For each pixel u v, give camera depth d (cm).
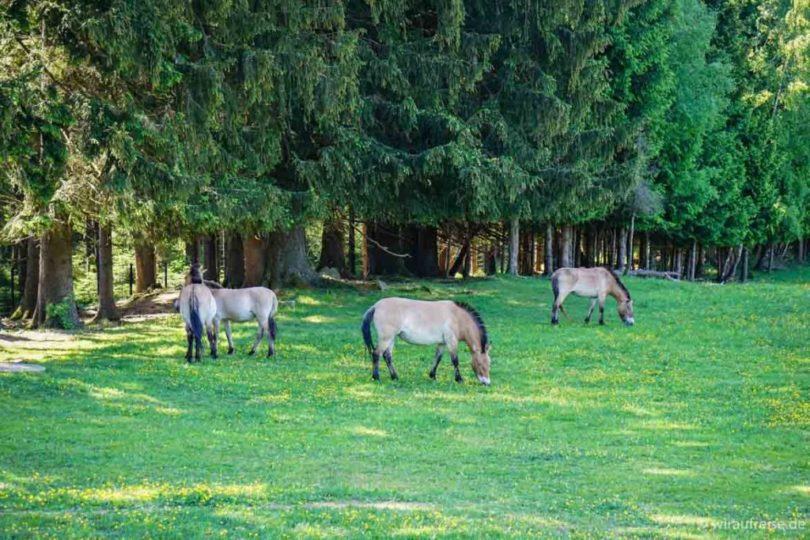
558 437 1322
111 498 933
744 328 2431
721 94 4712
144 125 2052
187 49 2375
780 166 5738
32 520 834
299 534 801
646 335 2355
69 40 1966
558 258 5212
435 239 4203
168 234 2734
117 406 1490
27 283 3247
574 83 2997
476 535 802
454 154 2661
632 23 3725
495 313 2838
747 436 1325
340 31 2534
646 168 4228
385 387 1709
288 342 2262
